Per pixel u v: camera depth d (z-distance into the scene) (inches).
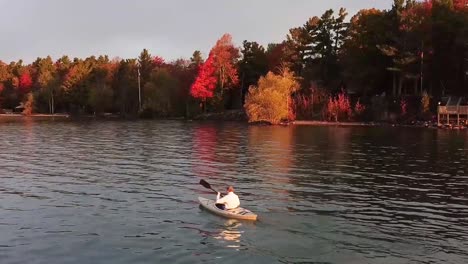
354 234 716.7
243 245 666.8
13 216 810.2
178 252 637.9
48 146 1942.7
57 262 604.7
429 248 658.8
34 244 669.3
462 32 3058.6
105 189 1034.7
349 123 3319.4
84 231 726.5
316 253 638.5
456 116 2935.5
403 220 792.9
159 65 5442.9
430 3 3344.0
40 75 6314.0
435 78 3346.5
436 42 3253.0
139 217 802.8
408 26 3238.2
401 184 1091.9
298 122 3417.8
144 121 4018.2
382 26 3506.4
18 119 4714.6
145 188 1045.8
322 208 868.6
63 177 1186.6
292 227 749.3
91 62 6171.3
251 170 1291.8
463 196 968.9
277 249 652.1
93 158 1547.7
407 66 3287.4
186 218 795.4
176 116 4667.8
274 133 2566.4
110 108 5428.2
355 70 3612.2
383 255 633.0
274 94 3380.9
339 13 4005.9
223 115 4074.8
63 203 902.4
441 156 1553.9
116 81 5610.2
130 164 1408.7
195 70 4753.9
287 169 1306.6
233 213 792.9
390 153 1641.2
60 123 3836.1
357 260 615.2
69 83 5649.6
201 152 1702.8
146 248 652.7
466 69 3250.5
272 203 906.1
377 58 3553.2
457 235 714.2
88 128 3127.5
